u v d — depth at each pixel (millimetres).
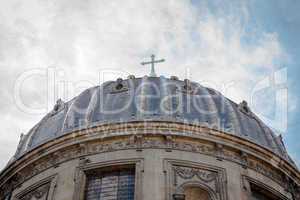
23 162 39188
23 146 42844
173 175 35062
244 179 36688
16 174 39281
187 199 35875
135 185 34469
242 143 37938
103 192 35469
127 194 35062
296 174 40062
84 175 36062
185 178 35188
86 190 35781
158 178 34625
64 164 37062
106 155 36406
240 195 35594
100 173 36312
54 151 37906
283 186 38844
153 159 35594
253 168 37781
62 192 35531
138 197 33750
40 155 38438
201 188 35219
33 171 38531
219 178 35906
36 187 37344
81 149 37250
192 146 36781
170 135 36625
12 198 38312
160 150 36125
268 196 37938
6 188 39719
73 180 35781
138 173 34938
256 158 38188
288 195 38688
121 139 36938
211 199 34906
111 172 36250
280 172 39125
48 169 37594
